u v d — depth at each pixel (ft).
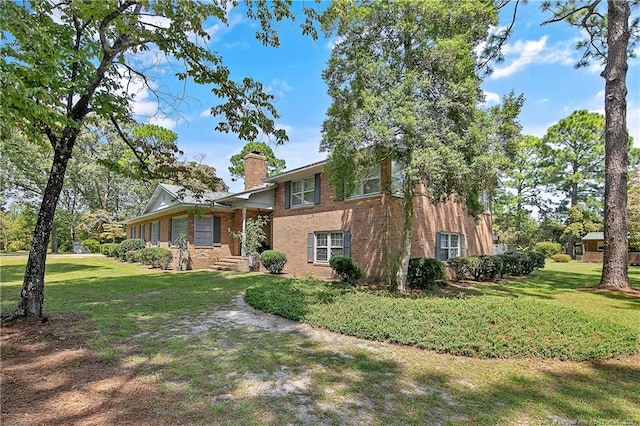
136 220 79.46
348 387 12.08
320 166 43.29
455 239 45.98
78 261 70.90
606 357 15.61
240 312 23.27
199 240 56.18
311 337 17.83
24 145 56.85
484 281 42.50
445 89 25.63
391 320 19.19
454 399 11.42
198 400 10.84
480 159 23.47
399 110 24.47
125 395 11.05
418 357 15.23
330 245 44.14
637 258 84.23
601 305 27.35
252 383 12.21
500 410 10.73
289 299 25.46
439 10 25.73
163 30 20.21
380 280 37.22
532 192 113.50
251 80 23.44
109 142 94.43
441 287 36.35
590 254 94.94
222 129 25.09
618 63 36.45
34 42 13.09
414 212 40.29
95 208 107.86
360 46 28.45
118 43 20.47
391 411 10.46
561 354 15.49
